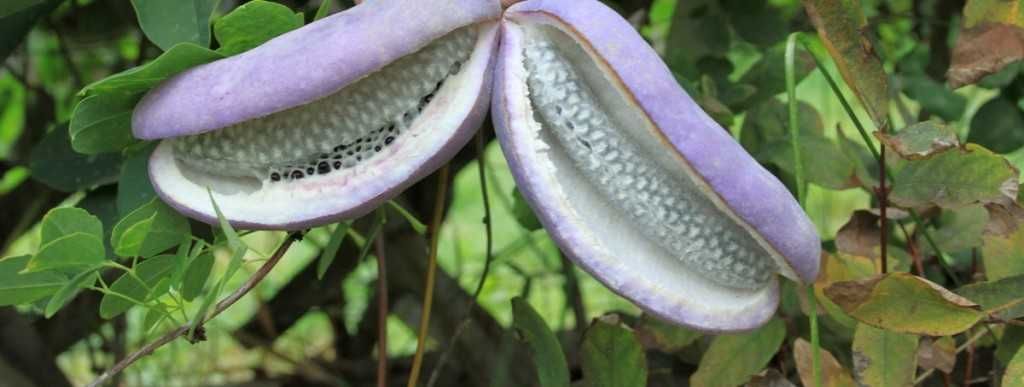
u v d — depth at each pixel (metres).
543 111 0.55
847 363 0.70
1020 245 0.61
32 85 0.98
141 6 0.60
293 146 0.56
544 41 0.55
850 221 0.65
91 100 0.57
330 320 1.05
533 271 1.13
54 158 0.70
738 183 0.53
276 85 0.53
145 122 0.56
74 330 0.94
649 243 0.56
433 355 0.99
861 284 0.58
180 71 0.56
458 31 0.55
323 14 0.59
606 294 1.13
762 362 0.66
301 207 0.56
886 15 0.91
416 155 0.55
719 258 0.55
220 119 0.54
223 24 0.56
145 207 0.59
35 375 0.83
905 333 0.59
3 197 0.91
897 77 0.86
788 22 0.88
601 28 0.53
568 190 0.55
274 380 1.04
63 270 0.60
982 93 1.10
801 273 0.55
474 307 0.91
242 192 0.57
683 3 0.83
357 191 0.56
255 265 1.18
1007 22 0.61
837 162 0.69
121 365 0.61
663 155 0.55
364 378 1.02
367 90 0.55
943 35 0.87
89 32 0.93
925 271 0.74
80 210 0.58
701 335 0.69
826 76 0.64
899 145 0.58
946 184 0.61
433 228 0.68
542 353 0.67
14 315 0.82
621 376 0.65
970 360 0.68
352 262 0.94
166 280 0.61
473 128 0.56
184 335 0.61
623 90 0.53
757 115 0.73
